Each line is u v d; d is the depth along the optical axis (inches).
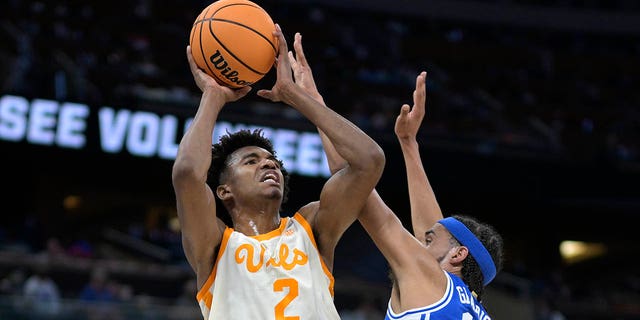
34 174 551.2
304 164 516.4
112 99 500.4
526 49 766.5
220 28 106.2
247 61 106.7
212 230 103.3
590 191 581.6
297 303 101.2
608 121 697.6
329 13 751.7
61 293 422.6
